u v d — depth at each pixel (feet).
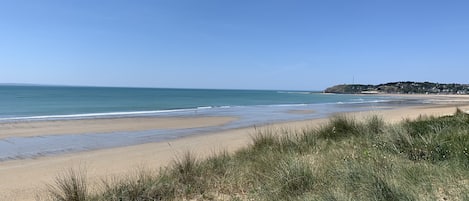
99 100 184.85
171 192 16.46
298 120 76.13
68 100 177.17
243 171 19.24
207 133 53.57
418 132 26.53
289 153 21.72
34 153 36.78
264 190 15.52
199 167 19.69
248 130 55.83
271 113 99.60
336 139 29.27
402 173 15.48
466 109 102.47
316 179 15.78
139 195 15.97
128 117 80.38
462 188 13.21
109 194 16.34
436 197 12.50
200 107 133.39
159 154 35.32
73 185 16.72
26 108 115.65
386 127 28.35
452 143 20.67
